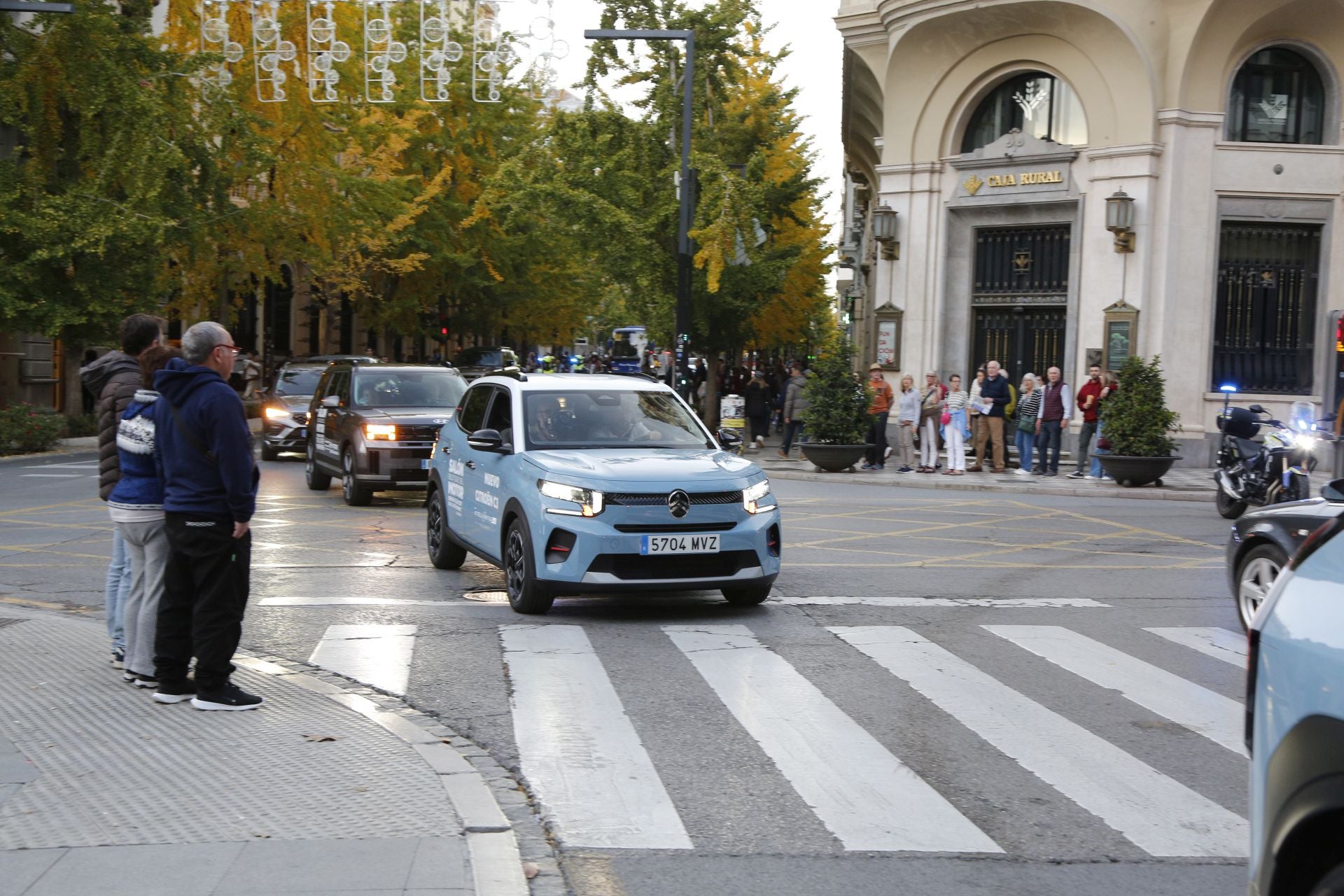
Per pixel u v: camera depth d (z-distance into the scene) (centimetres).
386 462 1599
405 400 1725
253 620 899
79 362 3002
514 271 4300
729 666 768
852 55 2953
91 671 702
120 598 705
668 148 2875
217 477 612
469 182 3878
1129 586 1104
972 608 982
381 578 1088
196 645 619
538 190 2825
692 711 665
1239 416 1681
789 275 3400
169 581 630
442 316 4466
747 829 495
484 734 621
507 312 4694
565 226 2861
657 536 882
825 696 701
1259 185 2519
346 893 396
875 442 2425
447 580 1081
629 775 560
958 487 2064
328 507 1628
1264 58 2553
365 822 464
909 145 2773
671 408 1052
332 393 1803
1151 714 674
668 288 2853
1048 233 2670
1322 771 269
